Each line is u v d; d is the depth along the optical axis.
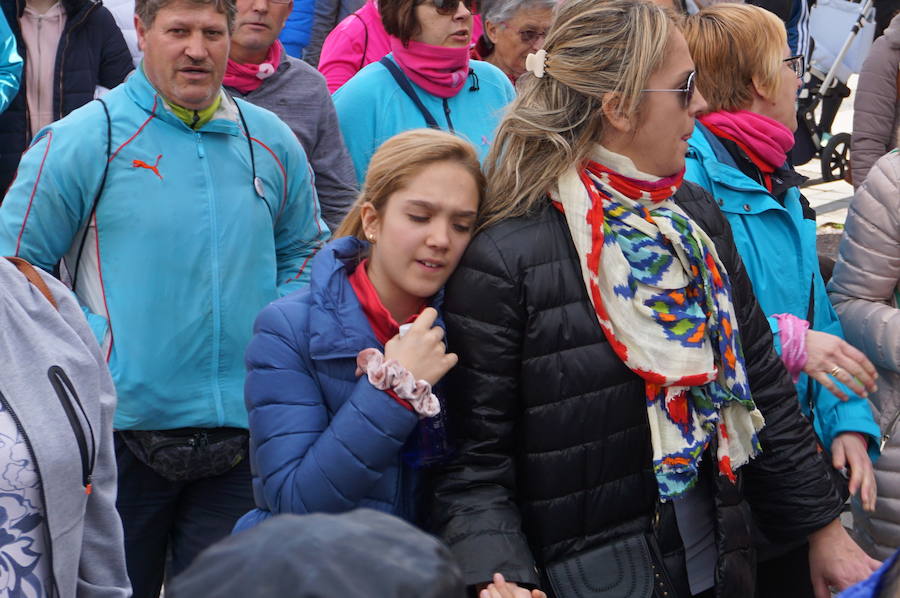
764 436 2.30
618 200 2.05
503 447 2.01
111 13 5.45
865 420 2.64
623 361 2.00
